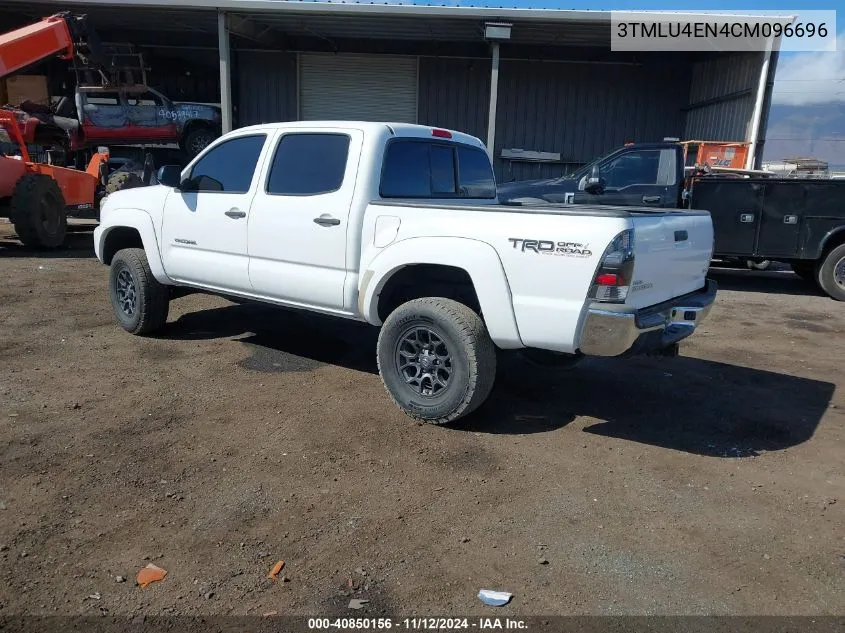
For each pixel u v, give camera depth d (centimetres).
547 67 1819
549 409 479
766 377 572
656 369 586
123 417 439
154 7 1437
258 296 531
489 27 1398
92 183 1270
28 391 479
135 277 604
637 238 372
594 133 1852
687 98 1838
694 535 319
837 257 942
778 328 770
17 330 638
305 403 474
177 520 320
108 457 381
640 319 379
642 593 276
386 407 470
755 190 946
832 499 357
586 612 263
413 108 1861
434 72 1841
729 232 968
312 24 1566
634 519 332
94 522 316
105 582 274
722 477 379
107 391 485
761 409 491
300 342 631
